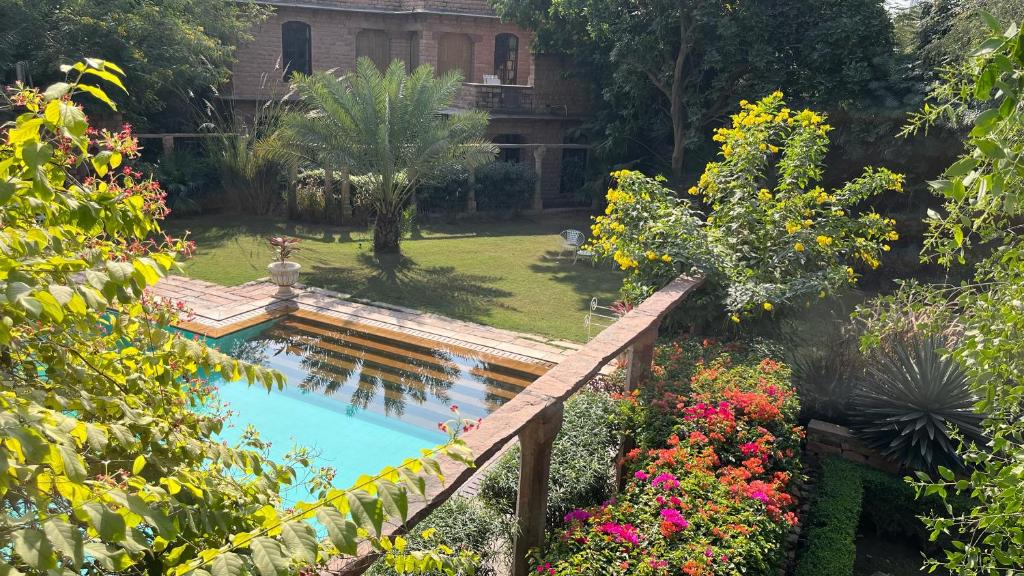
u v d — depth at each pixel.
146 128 20.36
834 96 16.28
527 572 4.37
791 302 7.56
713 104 19.86
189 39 19.66
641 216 8.13
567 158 25.81
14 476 1.52
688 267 7.73
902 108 15.03
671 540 4.11
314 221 19.95
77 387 2.25
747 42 17.61
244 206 20.88
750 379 6.41
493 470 5.77
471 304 13.12
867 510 6.84
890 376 7.02
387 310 12.62
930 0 16.02
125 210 2.21
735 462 5.36
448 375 10.02
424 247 17.81
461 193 21.86
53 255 2.15
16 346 2.05
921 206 15.10
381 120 15.86
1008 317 2.94
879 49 16.30
